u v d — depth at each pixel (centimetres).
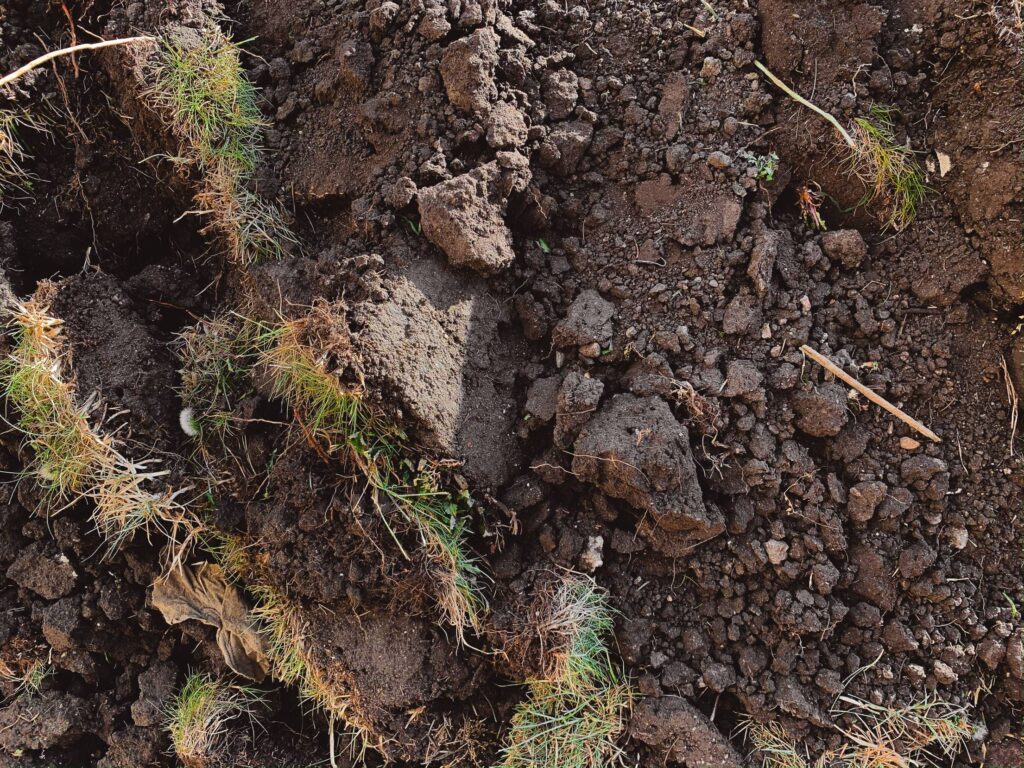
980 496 59
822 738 57
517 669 57
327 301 56
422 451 56
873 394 59
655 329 60
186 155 62
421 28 61
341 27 63
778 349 59
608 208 63
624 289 61
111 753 62
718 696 59
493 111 60
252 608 62
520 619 57
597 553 58
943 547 59
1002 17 58
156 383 62
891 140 60
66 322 61
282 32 66
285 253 62
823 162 60
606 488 57
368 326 55
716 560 59
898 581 58
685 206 61
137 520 60
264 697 63
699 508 56
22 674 63
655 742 57
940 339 60
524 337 62
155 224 67
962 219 60
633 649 58
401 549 55
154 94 62
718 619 59
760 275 59
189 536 60
